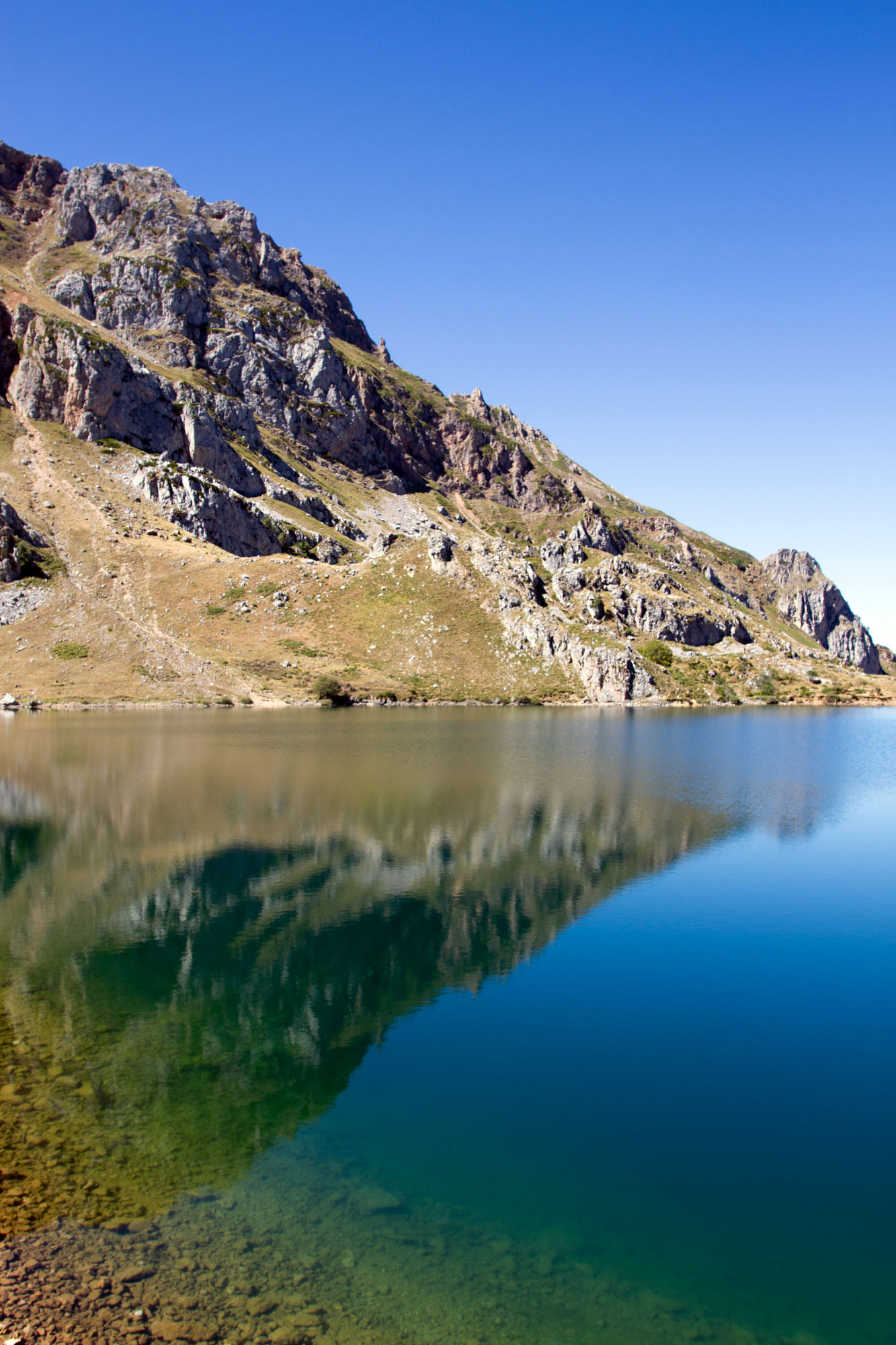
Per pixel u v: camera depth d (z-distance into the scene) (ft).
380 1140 56.34
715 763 256.11
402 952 94.12
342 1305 40.34
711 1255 45.47
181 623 488.44
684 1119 60.13
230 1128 57.57
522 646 514.68
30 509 547.49
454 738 297.74
